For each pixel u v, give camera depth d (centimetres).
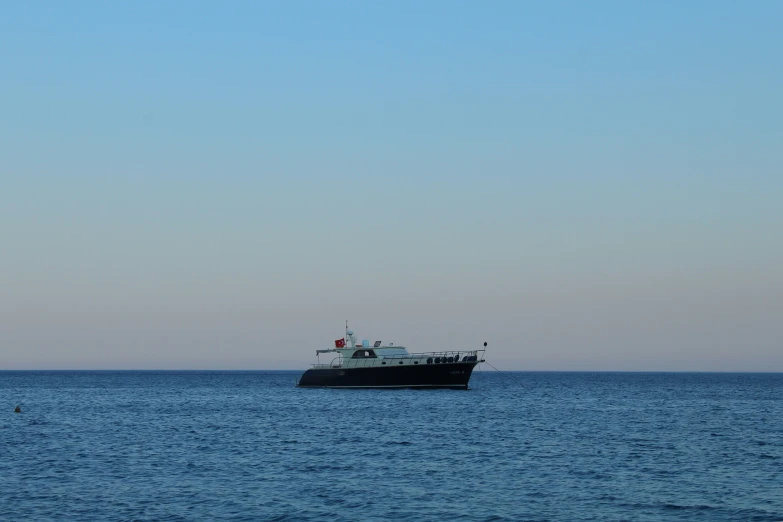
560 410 10769
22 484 4719
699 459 5716
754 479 4878
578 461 5612
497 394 15500
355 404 11094
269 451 6169
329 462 5569
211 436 7262
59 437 7231
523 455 5916
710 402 13400
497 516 3888
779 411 10969
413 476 4981
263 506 4103
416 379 12412
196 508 4059
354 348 13188
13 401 13688
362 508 4059
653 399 14450
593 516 3888
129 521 3788
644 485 4678
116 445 6588
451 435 7244
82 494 4412
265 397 14375
